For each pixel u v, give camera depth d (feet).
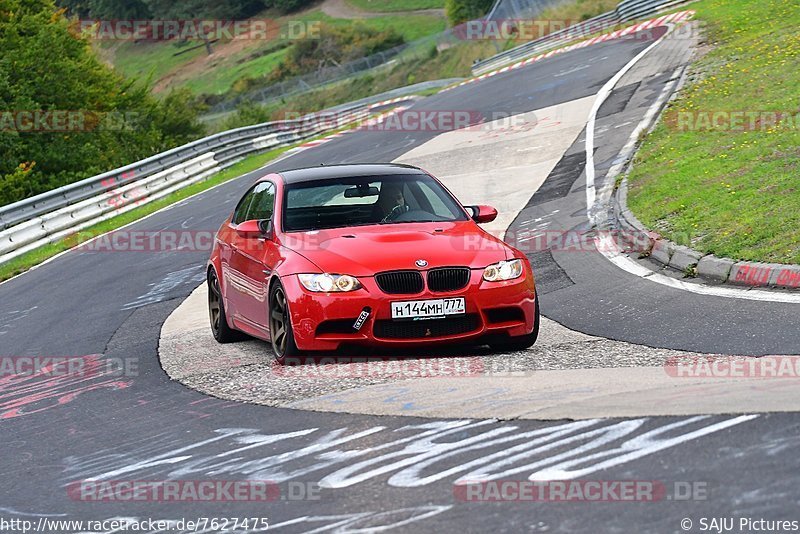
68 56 448.65
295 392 70.90
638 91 266.36
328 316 76.38
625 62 328.70
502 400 61.00
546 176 197.16
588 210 156.97
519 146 238.89
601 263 121.08
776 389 57.00
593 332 86.58
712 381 61.36
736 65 245.45
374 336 76.54
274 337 82.64
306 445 56.95
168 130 544.62
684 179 148.56
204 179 304.09
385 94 558.15
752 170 141.28
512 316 79.46
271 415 65.36
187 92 566.77
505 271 79.25
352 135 347.15
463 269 78.28
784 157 143.54
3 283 180.45
